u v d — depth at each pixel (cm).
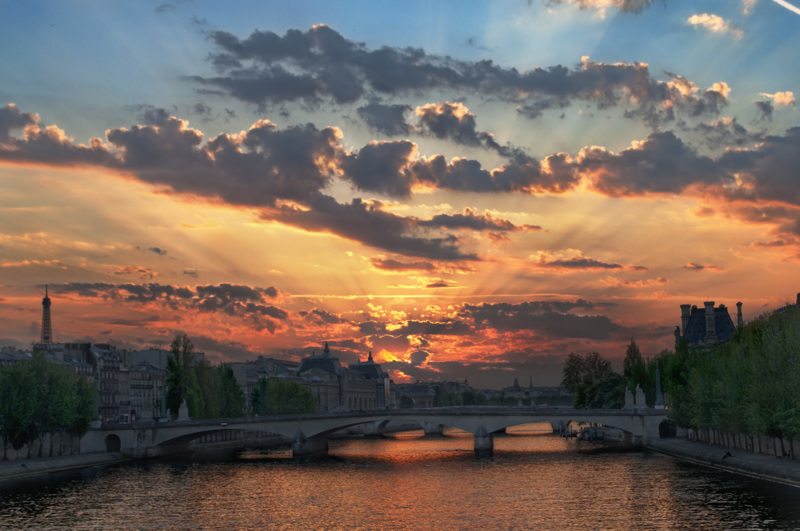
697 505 12850
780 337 16012
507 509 13362
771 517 11794
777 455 16562
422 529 12050
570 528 11725
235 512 13850
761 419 15375
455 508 13650
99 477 18962
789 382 14750
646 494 14162
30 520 13300
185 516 13538
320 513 13588
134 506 14538
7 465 19550
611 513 12656
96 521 13188
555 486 15700
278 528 12456
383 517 13075
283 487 16850
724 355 19500
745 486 14425
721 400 17562
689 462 18812
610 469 18062
